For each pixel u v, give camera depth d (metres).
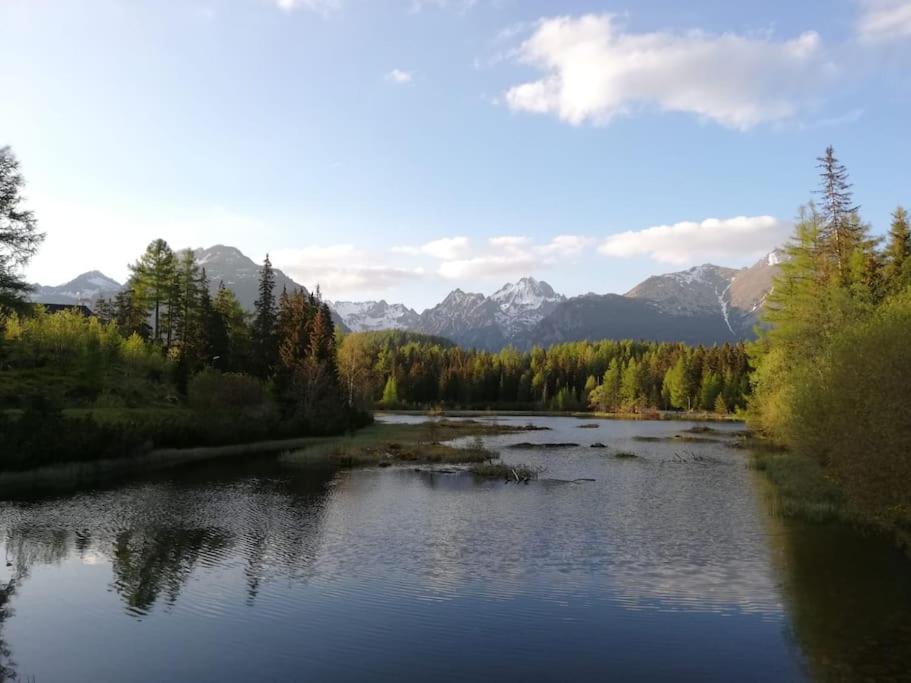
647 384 153.38
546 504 30.48
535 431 85.38
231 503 30.48
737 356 138.75
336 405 73.00
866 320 27.62
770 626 14.56
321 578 18.59
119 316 91.69
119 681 12.05
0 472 35.41
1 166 35.25
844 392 20.81
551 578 18.55
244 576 18.81
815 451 28.55
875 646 13.29
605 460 49.50
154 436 49.75
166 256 79.38
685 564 19.83
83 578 18.58
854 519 24.62
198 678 12.12
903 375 17.77
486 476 39.88
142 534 24.02
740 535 23.55
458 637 14.12
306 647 13.60
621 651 13.30
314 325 80.19
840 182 45.44
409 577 18.69
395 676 12.20
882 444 18.34
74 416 49.03
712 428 92.50
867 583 17.36
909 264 41.59
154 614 15.66
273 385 72.00
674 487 35.53
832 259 45.19
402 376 161.25
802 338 38.69
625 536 23.75
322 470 42.94
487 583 18.09
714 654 13.13
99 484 35.94
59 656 13.21
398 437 68.12
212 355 77.19
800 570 18.75
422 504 30.58
